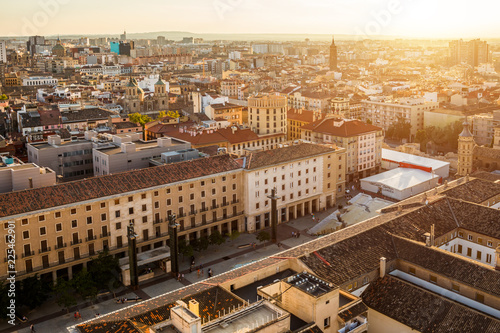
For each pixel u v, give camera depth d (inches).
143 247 6565.0
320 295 3767.2
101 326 3612.2
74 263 5866.1
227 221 7258.9
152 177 6569.9
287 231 7564.0
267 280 4542.3
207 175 6914.4
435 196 6284.5
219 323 3388.3
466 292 4365.2
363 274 4544.8
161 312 3860.7
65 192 5890.8
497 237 5442.9
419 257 4753.9
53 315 5369.1
